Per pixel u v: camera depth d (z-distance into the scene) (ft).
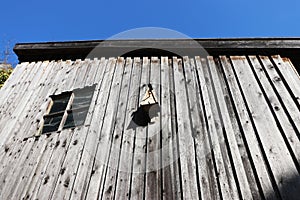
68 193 9.70
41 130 13.08
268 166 9.94
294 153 10.31
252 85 13.92
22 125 13.24
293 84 13.67
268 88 13.61
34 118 13.51
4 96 15.35
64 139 11.96
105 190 9.65
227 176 9.74
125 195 9.41
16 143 12.34
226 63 15.67
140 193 9.42
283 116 12.03
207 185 9.48
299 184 9.24
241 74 14.70
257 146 10.77
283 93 13.21
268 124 11.70
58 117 13.76
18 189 10.22
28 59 18.35
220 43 16.37
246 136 11.18
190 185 9.52
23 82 16.20
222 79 14.51
